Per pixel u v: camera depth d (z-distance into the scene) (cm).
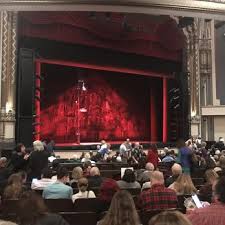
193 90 1967
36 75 1580
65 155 1620
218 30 2042
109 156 1298
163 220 183
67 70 1848
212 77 2016
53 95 1811
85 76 1919
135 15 1745
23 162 775
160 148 1909
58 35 1586
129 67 1847
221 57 2047
